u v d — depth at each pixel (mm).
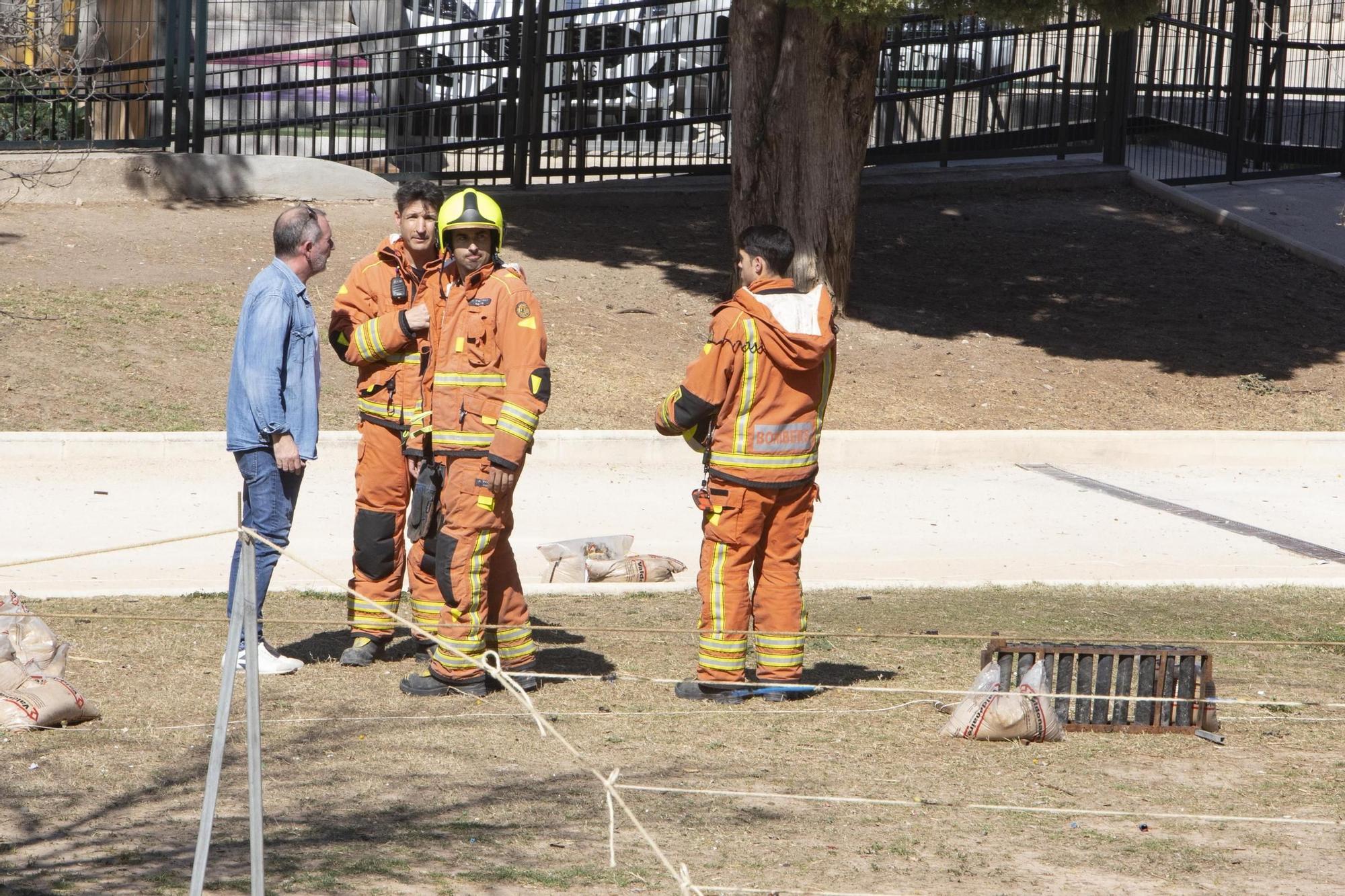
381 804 17672
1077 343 59938
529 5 73625
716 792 18422
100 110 71312
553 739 20766
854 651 26672
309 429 23656
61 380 45531
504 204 72625
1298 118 90875
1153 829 17625
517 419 22312
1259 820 17906
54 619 26266
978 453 47656
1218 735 21641
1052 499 43000
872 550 36344
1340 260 71000
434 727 21156
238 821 16797
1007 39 83438
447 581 22688
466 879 15164
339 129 74875
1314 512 42531
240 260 59344
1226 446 49125
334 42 70438
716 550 23141
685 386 22812
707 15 77875
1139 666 22062
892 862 16203
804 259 58219
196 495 38906
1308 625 29516
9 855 15430
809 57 56469
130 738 19875
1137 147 88875
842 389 52656
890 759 20359
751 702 23188
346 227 65312
